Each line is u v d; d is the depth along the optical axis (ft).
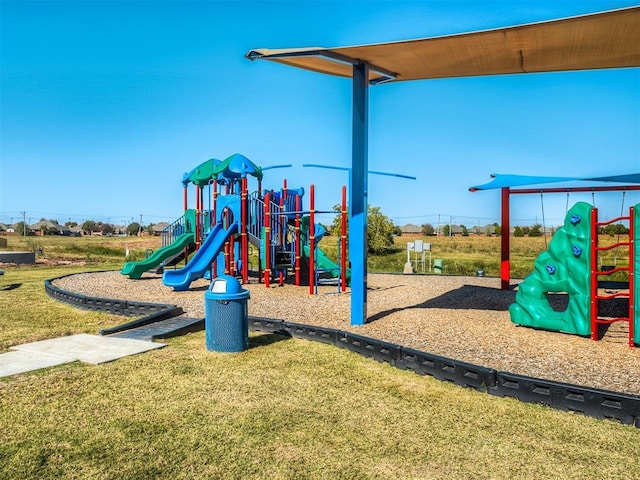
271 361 17.29
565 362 16.87
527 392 13.48
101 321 25.05
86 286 40.32
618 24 16.29
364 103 22.81
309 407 12.82
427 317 25.31
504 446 10.61
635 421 11.82
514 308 22.88
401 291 37.78
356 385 14.73
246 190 42.73
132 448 10.36
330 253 83.76
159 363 16.88
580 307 20.51
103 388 14.17
